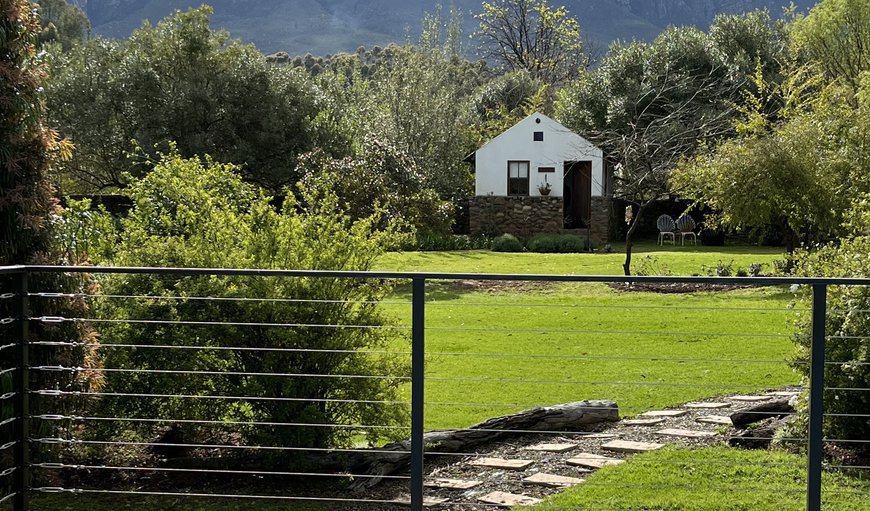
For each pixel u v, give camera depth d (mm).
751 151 16078
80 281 4992
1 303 4598
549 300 14844
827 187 15648
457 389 8078
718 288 16312
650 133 23797
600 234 30609
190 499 5023
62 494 5047
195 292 5477
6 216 4738
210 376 5516
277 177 28297
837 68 33812
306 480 5410
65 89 27891
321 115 29641
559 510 4551
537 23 49375
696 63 35625
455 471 5387
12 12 4668
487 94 43906
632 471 5184
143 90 27766
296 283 5555
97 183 28531
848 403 5492
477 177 31312
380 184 22719
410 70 33281
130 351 5484
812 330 3336
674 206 33375
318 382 5504
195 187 7523
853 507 4516
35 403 4723
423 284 3459
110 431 5465
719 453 5555
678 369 8883
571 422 6301
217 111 28125
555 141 30797
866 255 5707
